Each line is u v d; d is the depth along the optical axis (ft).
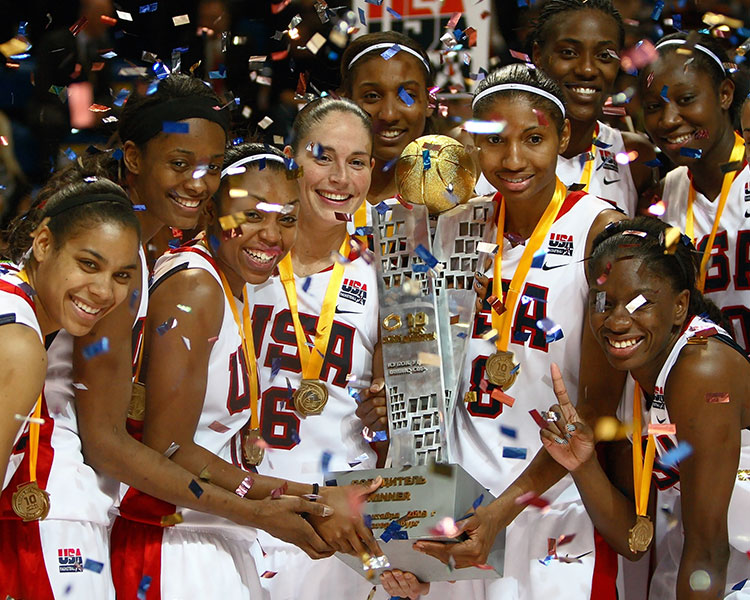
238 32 15.57
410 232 11.38
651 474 10.54
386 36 12.88
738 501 10.19
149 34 15.69
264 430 11.17
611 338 10.11
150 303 10.16
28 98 14.61
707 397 9.72
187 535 10.17
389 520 9.88
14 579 9.09
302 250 11.58
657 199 13.16
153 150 10.58
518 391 11.14
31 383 8.11
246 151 10.60
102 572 9.48
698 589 9.68
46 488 9.25
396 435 10.73
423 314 11.01
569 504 11.07
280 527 10.04
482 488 10.34
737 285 12.26
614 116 14.67
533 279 11.21
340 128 11.30
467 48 15.02
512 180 11.07
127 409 9.67
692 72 12.32
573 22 13.08
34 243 8.79
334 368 11.29
